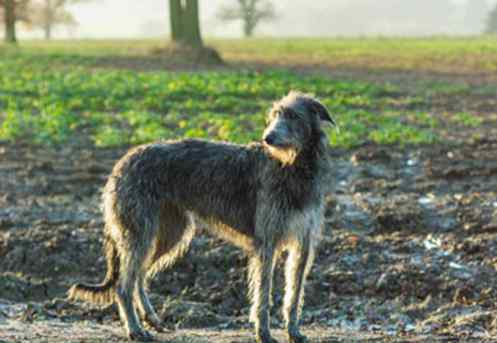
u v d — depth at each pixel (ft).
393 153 70.08
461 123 87.04
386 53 215.72
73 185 59.57
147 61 172.55
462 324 35.27
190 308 37.50
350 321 37.17
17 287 41.22
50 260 44.27
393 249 44.83
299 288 32.30
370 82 132.67
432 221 49.19
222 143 33.65
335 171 63.82
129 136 77.87
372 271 42.06
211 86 112.57
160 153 33.32
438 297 39.19
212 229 33.81
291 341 32.14
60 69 150.92
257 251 31.68
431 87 126.00
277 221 31.14
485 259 42.70
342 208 52.37
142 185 32.68
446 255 43.73
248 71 147.74
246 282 41.09
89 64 164.96
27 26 278.67
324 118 31.76
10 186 59.47
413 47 241.76
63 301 39.01
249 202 32.12
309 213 31.48
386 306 38.29
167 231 34.47
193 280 42.14
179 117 89.35
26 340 31.01
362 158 67.72
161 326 33.86
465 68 164.86
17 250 45.14
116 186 32.91
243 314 38.83
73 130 82.69
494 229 47.01
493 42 264.11
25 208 53.57
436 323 36.11
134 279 32.55
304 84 121.08
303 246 32.04
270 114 31.91
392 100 106.63
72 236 47.11
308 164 31.22
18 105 98.78
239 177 32.32
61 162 67.72
